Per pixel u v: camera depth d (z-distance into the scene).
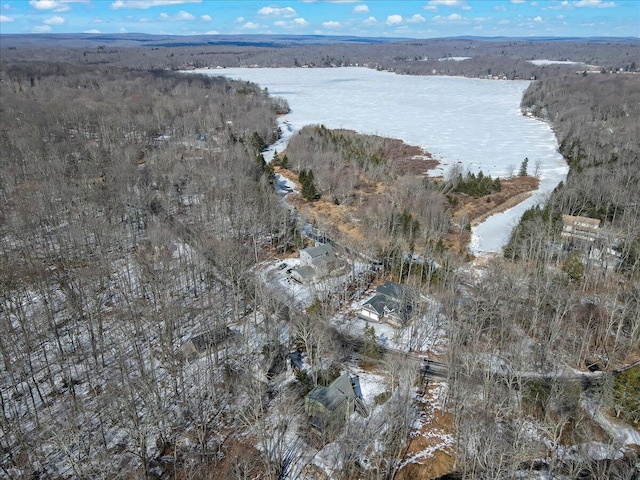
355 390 62.34
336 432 55.22
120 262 89.56
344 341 72.00
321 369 62.56
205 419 57.56
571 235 99.56
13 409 57.69
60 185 104.31
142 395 56.78
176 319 72.81
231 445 54.19
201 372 64.50
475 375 59.81
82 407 56.78
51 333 70.00
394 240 96.88
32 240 88.88
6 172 113.75
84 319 74.00
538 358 66.38
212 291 83.38
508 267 88.62
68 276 80.06
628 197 108.00
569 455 51.66
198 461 52.09
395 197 118.94
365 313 79.25
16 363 62.94
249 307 80.12
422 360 68.75
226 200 106.62
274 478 49.66
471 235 111.25
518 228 97.19
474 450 49.56
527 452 49.03
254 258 96.38
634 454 51.84
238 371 63.91
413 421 57.78
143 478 49.28
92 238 95.88
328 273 87.69
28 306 74.00
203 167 124.31
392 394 58.91
